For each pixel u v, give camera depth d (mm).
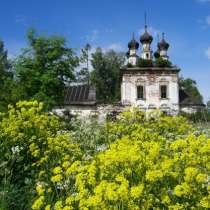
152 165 5586
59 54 32438
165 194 5148
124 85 61250
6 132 8555
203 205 4898
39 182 6789
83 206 5148
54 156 7965
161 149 6438
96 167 6047
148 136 9016
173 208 4941
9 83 32250
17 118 9328
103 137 10320
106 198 4965
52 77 31797
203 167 5711
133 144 6926
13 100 30422
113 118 12891
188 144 6176
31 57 32719
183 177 5430
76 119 13820
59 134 9438
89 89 60344
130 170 5527
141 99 61000
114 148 6254
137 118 11398
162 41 73250
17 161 7730
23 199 6691
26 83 32125
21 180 7547
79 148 8641
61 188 6211
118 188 4957
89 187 5668
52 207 5871
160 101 60938
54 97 32688
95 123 12625
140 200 4988
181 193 4988
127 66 62250
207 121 12836
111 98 88625
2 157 7949
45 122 9430
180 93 63031
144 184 5277
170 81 61219
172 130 10828
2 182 7074
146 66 62094
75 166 6086
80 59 33625
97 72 91188
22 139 8516
